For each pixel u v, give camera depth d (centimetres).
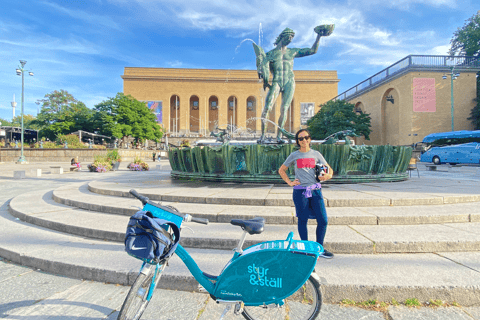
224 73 6950
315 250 218
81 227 487
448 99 3347
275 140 1167
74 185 1065
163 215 224
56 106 5847
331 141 974
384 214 496
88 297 302
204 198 616
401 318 261
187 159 1027
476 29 3816
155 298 301
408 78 3388
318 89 6919
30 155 3597
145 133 5106
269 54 1144
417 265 340
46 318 262
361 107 4609
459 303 283
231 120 7338
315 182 336
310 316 242
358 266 339
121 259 372
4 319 259
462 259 357
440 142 2614
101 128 4941
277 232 443
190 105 7350
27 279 346
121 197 723
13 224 572
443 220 493
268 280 221
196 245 417
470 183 857
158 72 6850
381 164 877
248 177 855
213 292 231
